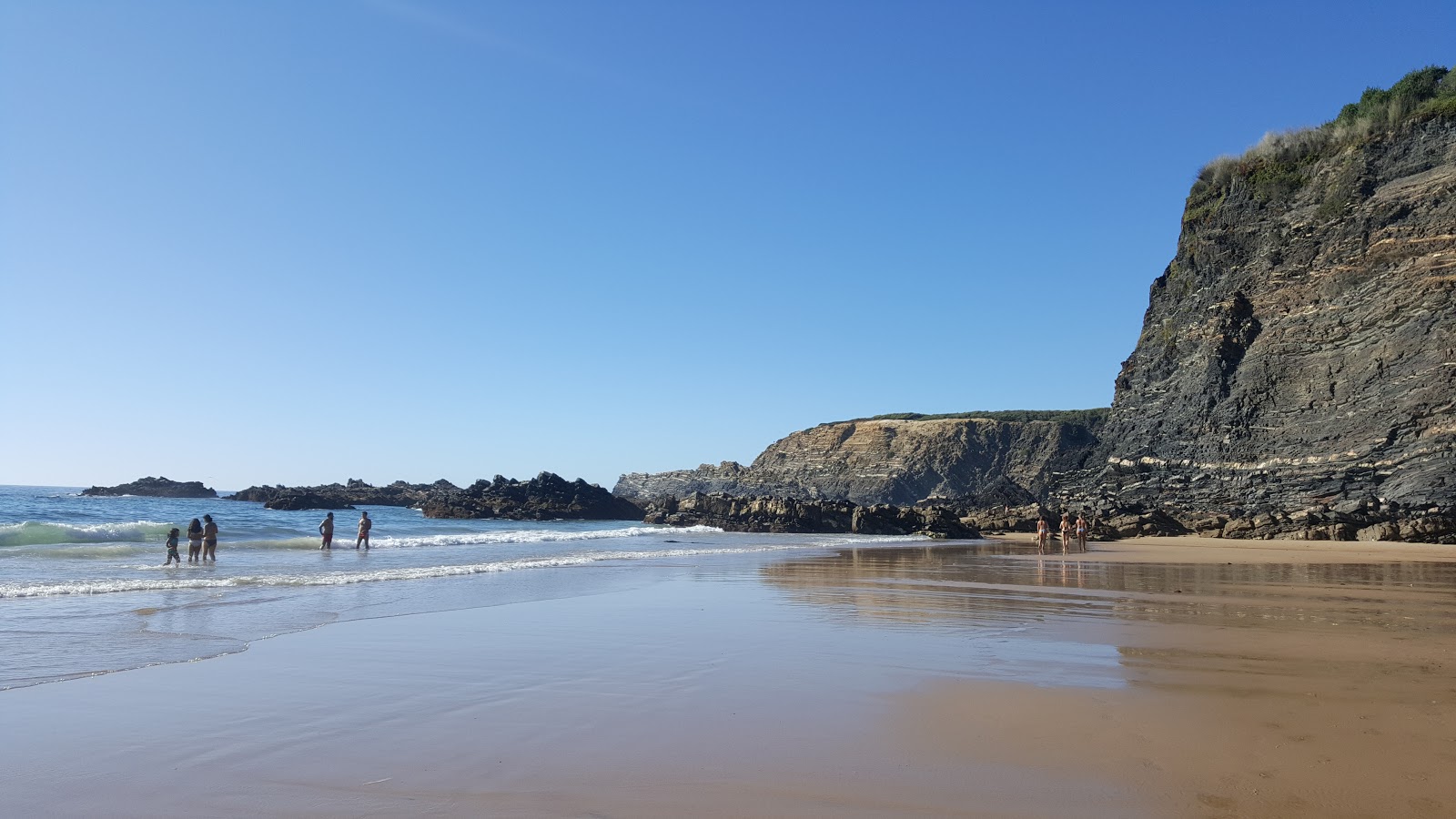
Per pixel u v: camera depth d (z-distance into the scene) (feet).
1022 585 65.31
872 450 486.38
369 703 24.84
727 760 19.48
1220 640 36.88
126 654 32.04
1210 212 227.61
